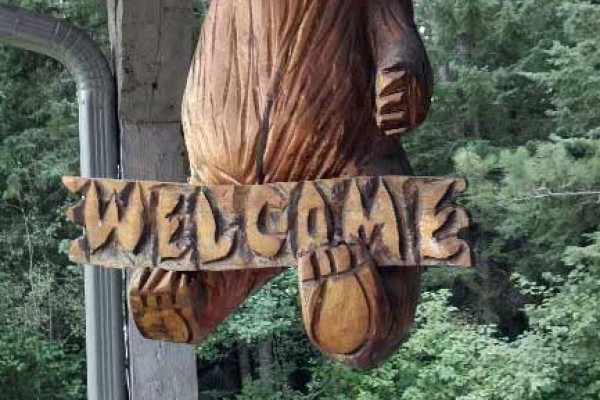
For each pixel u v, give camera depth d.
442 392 10.38
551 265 11.74
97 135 4.01
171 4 3.76
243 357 12.30
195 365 4.09
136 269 1.31
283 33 1.22
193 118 1.28
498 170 11.41
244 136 1.22
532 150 12.44
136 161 4.00
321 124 1.21
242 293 1.34
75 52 4.00
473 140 12.64
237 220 1.22
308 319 1.18
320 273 1.16
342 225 1.18
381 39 1.26
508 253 12.34
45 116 11.62
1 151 11.21
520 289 11.26
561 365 10.03
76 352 11.59
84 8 10.59
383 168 1.24
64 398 11.22
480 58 13.80
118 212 1.26
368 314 1.16
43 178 11.13
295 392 11.53
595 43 10.62
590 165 9.89
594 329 9.69
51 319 11.25
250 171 1.23
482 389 9.97
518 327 13.08
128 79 3.87
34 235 11.13
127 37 3.77
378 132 1.26
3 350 10.81
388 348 1.22
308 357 12.17
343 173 1.22
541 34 13.16
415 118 1.24
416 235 1.16
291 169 1.22
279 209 1.20
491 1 12.97
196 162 1.28
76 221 1.28
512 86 13.48
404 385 10.75
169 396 4.04
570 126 11.19
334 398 11.00
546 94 13.20
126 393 4.02
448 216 1.14
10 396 11.04
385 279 1.20
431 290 12.79
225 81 1.24
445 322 11.04
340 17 1.23
